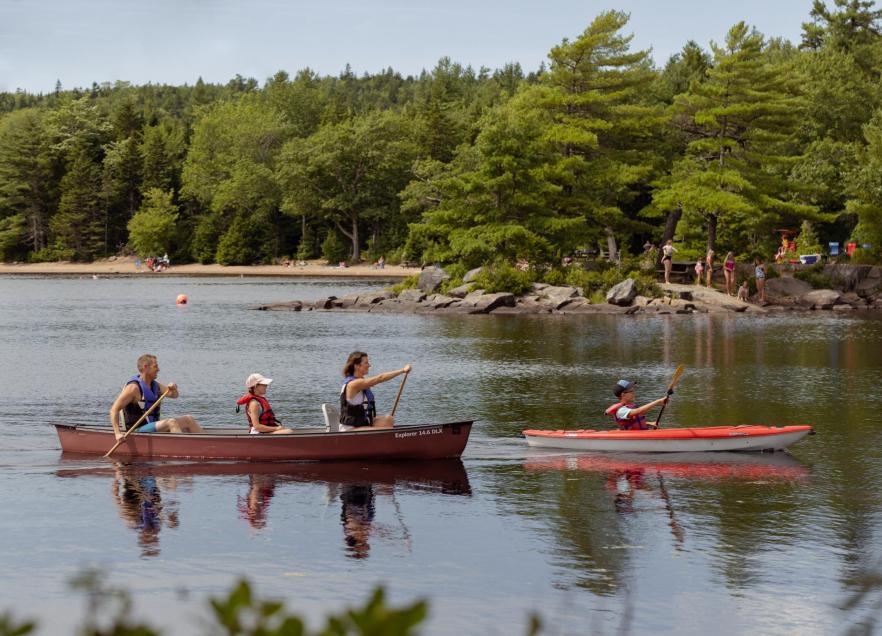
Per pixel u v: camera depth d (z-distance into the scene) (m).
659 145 73.31
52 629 10.02
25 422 22.05
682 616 10.43
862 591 5.47
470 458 18.05
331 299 62.16
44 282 103.50
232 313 58.25
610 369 31.48
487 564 12.12
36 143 154.00
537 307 58.53
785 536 13.20
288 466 17.33
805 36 123.88
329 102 179.88
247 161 139.62
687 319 52.94
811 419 22.25
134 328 47.91
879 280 64.88
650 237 86.44
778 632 10.01
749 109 63.34
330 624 2.69
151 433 17.83
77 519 14.09
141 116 178.38
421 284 65.06
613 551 12.61
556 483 16.20
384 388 27.31
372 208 130.50
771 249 79.88
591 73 69.44
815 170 78.75
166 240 142.38
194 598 10.94
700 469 17.17
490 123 99.75
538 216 65.94
